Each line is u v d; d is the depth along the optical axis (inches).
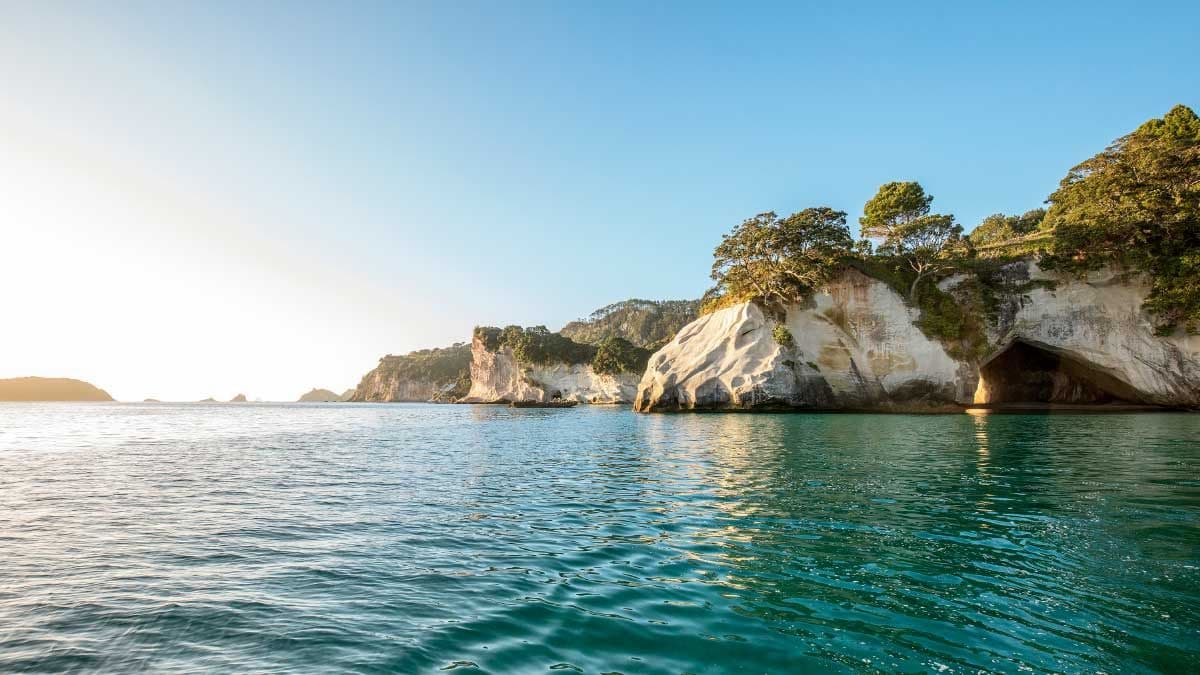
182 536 369.4
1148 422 1268.5
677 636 208.2
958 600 238.5
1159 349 1786.4
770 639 204.8
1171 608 227.1
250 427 1881.2
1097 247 1850.4
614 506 454.3
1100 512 391.2
